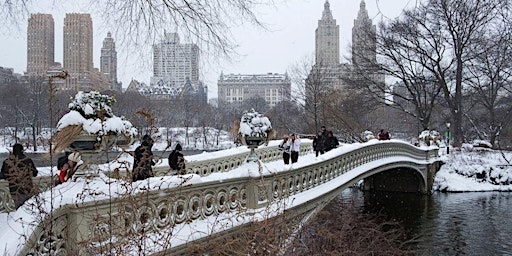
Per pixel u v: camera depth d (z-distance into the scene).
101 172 6.03
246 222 7.58
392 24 36.28
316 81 42.91
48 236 4.74
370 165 20.08
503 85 40.31
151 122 8.30
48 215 4.70
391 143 24.06
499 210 24.77
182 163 8.16
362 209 22.48
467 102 43.56
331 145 19.45
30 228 4.57
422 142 34.09
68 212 5.10
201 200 7.10
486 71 34.94
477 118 46.06
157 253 5.43
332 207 21.45
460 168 33.50
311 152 26.30
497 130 39.53
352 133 39.97
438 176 32.84
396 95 40.62
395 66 39.94
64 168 5.82
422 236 19.25
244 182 8.32
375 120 52.16
